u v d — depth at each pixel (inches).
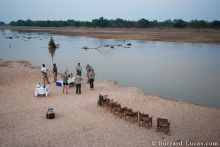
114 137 536.4
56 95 831.1
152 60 1819.6
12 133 545.0
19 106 714.8
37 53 2132.1
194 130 585.0
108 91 909.2
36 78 1072.8
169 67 1542.8
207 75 1312.7
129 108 669.9
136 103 778.8
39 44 2952.8
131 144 508.1
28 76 1101.1
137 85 1093.1
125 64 1636.3
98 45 2876.5
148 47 2716.5
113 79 1194.6
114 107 662.5
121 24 7721.5
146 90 1012.5
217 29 6156.5
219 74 1339.8
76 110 691.4
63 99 788.6
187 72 1392.7
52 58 1854.1
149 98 838.5
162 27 7106.3
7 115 644.7
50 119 624.1
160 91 999.6
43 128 572.7
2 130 557.6
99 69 1448.1
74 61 1729.8
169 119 650.2
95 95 843.4
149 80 1190.9
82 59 1829.5
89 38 4033.0
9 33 5447.8
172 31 5433.1
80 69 1010.1
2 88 896.9
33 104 734.5
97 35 4493.1
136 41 3447.3
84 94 852.0
